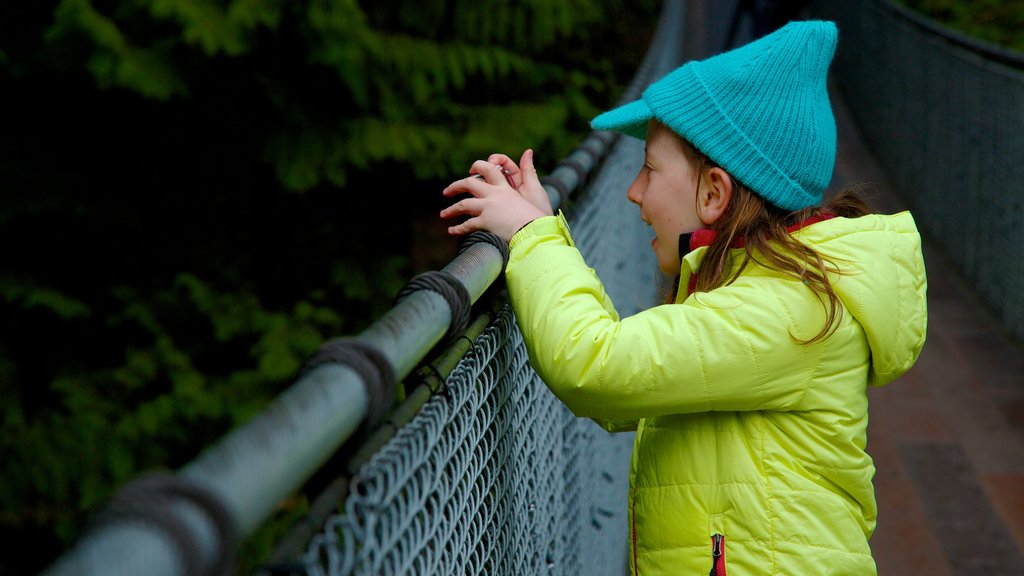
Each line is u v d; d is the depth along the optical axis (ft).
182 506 1.79
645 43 32.01
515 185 5.24
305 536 2.40
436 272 3.64
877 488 13.85
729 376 4.32
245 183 18.84
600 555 8.55
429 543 3.24
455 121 18.02
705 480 4.56
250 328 17.65
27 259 17.47
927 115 29.40
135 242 18.33
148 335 18.10
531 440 5.43
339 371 2.56
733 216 4.66
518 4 17.93
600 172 8.71
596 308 4.42
